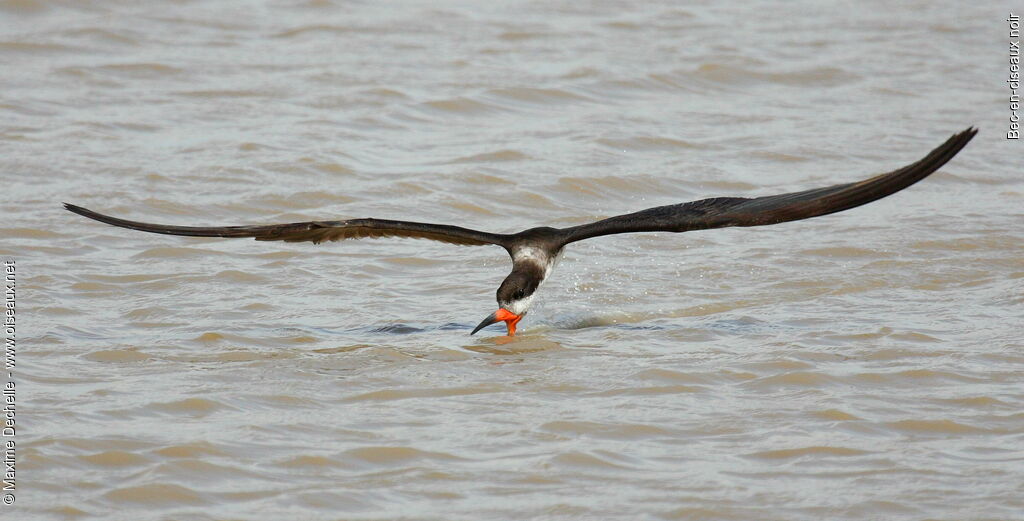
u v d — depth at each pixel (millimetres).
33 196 17938
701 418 11219
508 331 13352
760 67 25391
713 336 13508
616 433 10883
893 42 27547
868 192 10875
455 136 21312
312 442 10672
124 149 20078
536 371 12414
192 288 15008
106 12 27219
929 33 28234
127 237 16641
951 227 17312
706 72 24953
